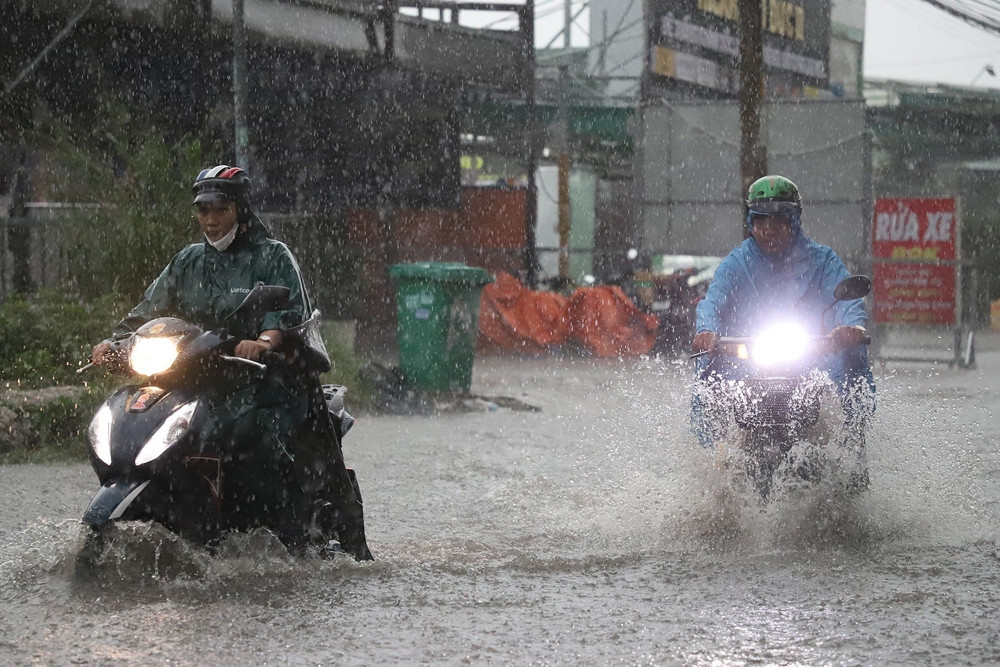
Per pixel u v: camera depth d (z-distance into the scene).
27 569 12.03
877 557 13.31
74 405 21.95
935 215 48.38
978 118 92.69
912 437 18.58
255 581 11.64
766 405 13.89
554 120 74.88
